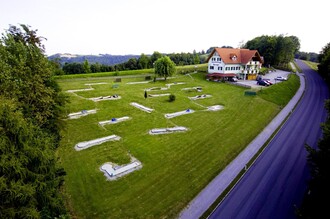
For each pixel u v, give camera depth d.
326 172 14.55
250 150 27.36
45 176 14.95
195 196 19.27
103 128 33.38
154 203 18.38
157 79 74.75
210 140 29.66
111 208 17.77
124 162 24.41
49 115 25.55
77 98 47.94
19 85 20.36
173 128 33.53
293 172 22.67
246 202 18.53
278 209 17.77
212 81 70.06
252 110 41.56
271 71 91.12
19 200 12.33
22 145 13.48
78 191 19.73
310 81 70.19
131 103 45.94
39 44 32.66
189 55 165.62
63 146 27.64
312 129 33.25
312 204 14.53
